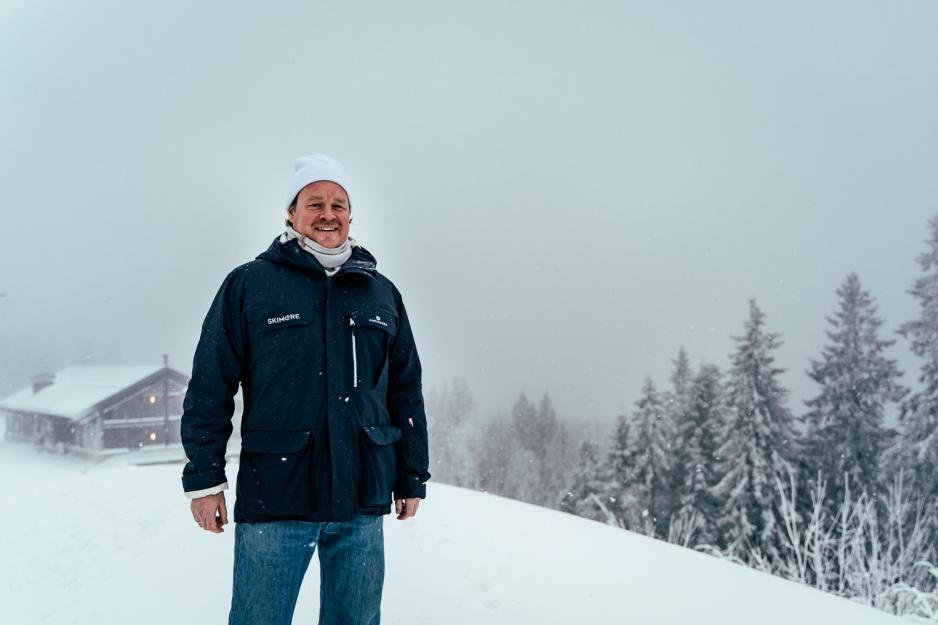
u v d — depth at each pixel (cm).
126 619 289
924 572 609
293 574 202
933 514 1073
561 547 382
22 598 323
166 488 587
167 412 3762
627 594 308
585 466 2638
